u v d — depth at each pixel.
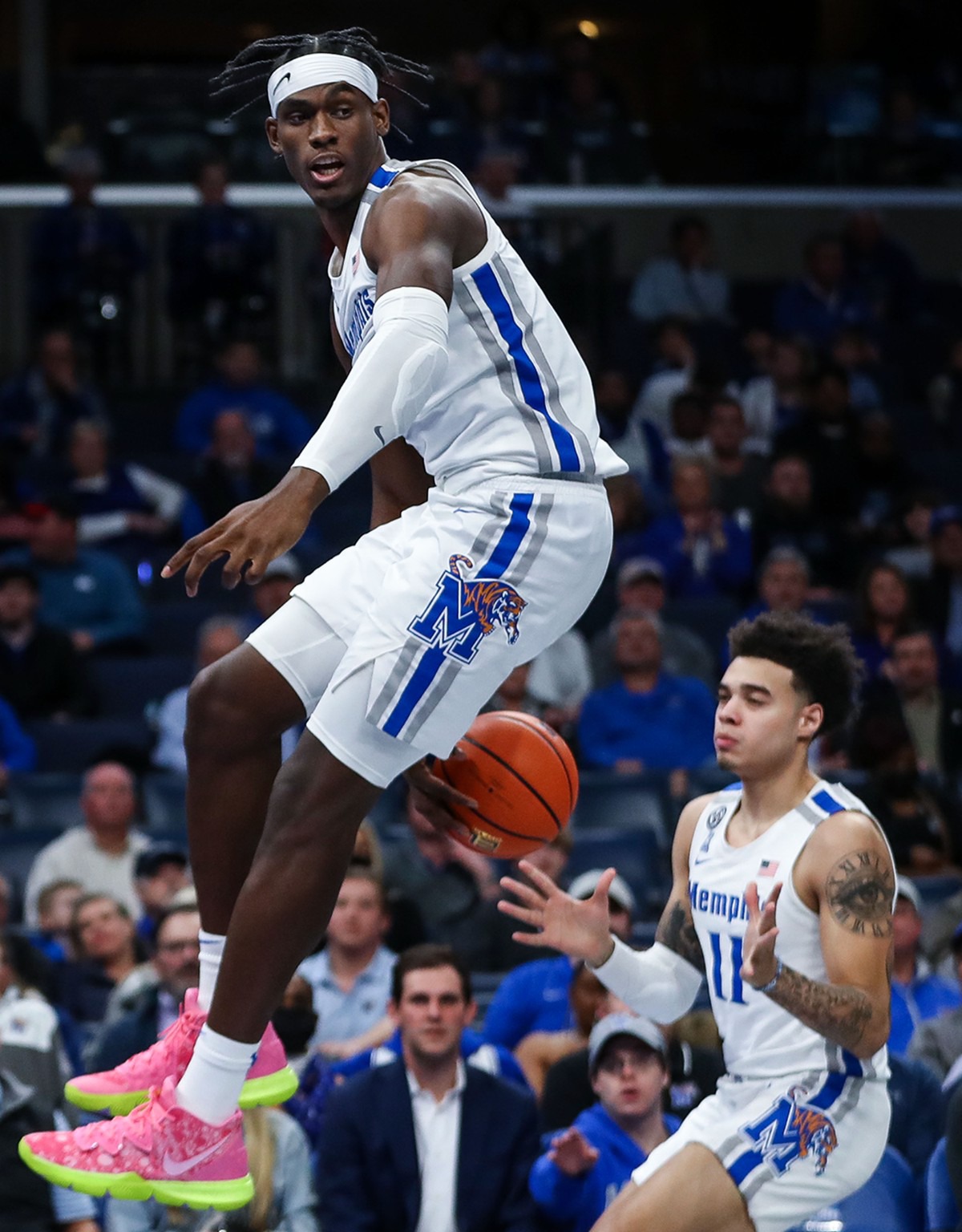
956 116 32.59
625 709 17.83
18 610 18.75
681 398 23.45
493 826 6.78
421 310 5.72
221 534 5.43
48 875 15.05
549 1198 10.04
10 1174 10.02
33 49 32.28
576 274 26.58
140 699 19.39
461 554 6.03
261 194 28.12
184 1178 6.10
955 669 19.61
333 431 5.58
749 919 6.58
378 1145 10.24
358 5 39.56
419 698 5.97
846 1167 7.02
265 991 5.95
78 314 26.41
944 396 26.83
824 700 7.24
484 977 13.74
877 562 19.34
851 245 28.59
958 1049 11.65
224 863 6.32
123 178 28.78
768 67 32.91
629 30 39.03
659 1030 10.49
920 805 15.67
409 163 6.27
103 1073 6.32
